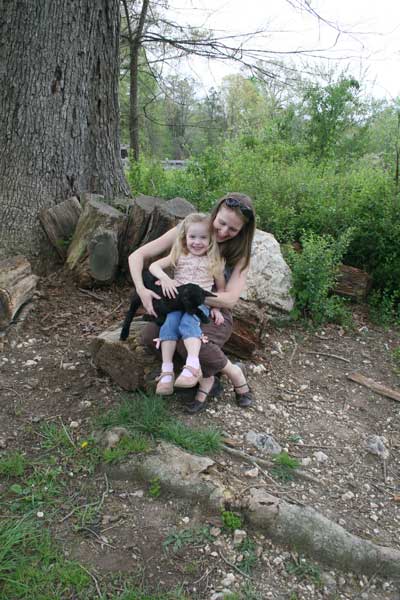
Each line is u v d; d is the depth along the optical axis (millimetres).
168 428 3219
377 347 5227
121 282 5324
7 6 5211
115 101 6133
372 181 7277
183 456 3027
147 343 3451
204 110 15367
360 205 6520
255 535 2738
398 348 5207
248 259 3369
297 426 3727
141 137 18484
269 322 5191
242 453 3225
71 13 5367
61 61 5418
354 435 3758
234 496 2844
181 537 2652
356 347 5164
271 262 5273
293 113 13570
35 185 5453
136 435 3180
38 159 5457
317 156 12438
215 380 3771
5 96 5367
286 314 5301
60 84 5469
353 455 3543
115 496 2875
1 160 5430
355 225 6262
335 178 7898
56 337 4395
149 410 3348
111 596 2326
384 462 3539
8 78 5336
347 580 2627
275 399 4004
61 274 5246
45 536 2578
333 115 12758
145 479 2951
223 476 2990
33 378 3854
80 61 5559
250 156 9289
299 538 2709
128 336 3645
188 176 9016
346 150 13727
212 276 3303
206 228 3221
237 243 3322
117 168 6305
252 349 4367
